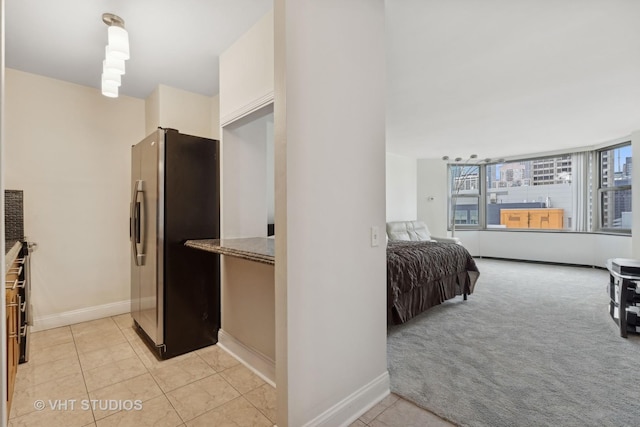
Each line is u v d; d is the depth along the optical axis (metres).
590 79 2.86
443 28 2.07
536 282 4.70
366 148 1.73
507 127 4.47
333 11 1.55
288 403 1.35
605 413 1.65
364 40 1.72
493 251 6.91
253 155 2.69
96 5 1.84
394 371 2.10
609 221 5.50
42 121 2.81
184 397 1.81
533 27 2.05
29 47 2.32
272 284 1.99
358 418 1.62
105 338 2.63
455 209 7.29
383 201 1.84
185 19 2.00
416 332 2.79
